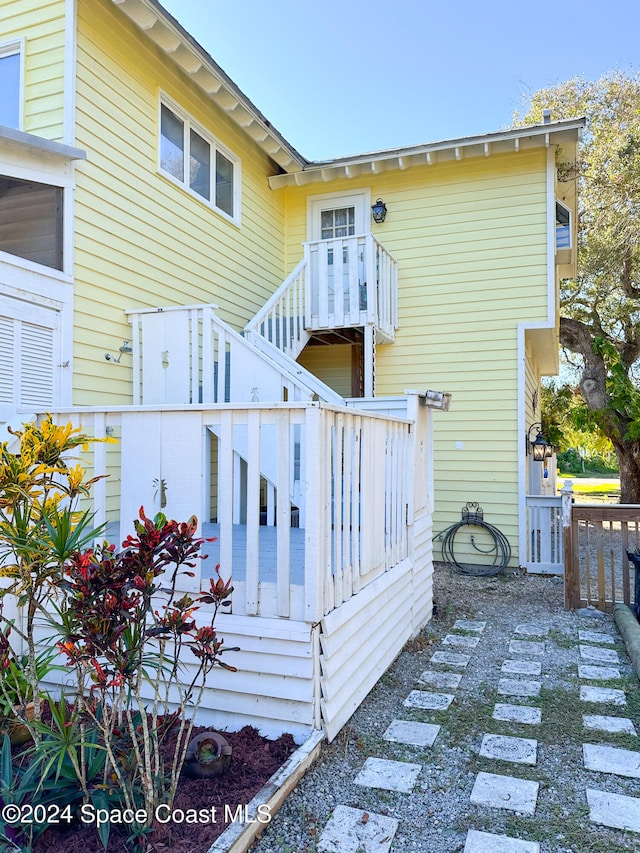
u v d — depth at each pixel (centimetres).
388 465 396
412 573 451
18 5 502
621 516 525
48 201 467
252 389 499
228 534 278
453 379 789
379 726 299
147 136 583
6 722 237
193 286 651
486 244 779
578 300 1427
